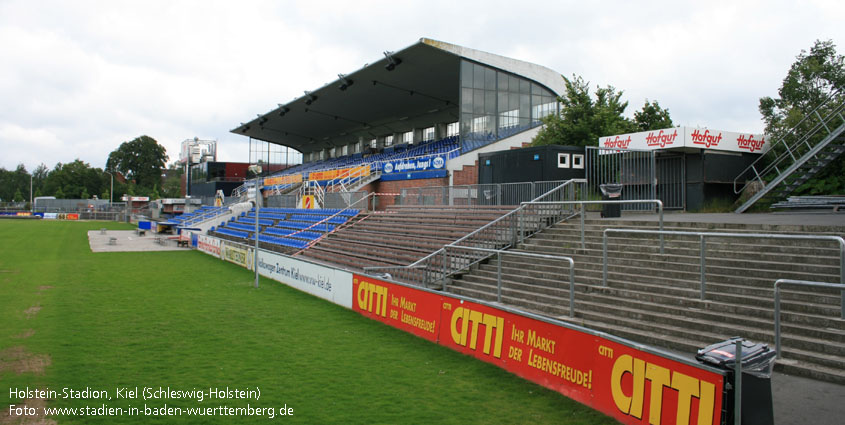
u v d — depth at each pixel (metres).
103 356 8.48
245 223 38.19
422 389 6.90
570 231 13.54
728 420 4.54
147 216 58.72
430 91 37.69
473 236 15.18
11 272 19.36
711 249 9.92
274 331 10.26
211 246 26.62
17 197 110.06
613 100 28.02
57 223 60.06
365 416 6.00
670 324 8.22
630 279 10.09
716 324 7.70
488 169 21.08
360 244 21.06
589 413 5.97
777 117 24.16
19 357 8.38
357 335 9.93
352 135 56.09
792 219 12.32
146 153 128.38
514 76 30.56
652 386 5.31
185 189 84.00
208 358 8.39
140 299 13.80
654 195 17.16
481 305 8.29
